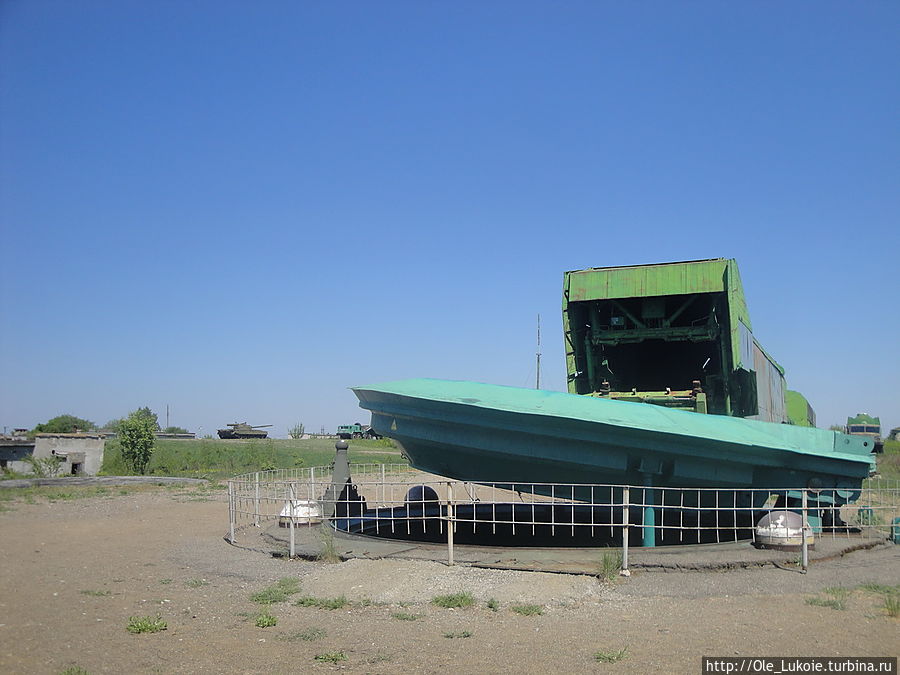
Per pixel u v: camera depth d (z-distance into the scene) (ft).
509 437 39.75
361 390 45.50
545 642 22.91
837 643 22.34
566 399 40.70
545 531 52.47
